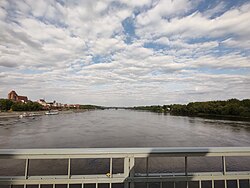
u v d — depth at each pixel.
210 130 40.72
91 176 2.54
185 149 2.53
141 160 16.61
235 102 85.81
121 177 2.54
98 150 2.47
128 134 34.88
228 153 2.59
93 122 61.81
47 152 2.41
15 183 2.45
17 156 2.39
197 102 112.69
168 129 42.44
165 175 2.60
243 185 5.50
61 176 2.53
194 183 6.86
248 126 47.25
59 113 130.25
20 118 81.44
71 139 29.92
